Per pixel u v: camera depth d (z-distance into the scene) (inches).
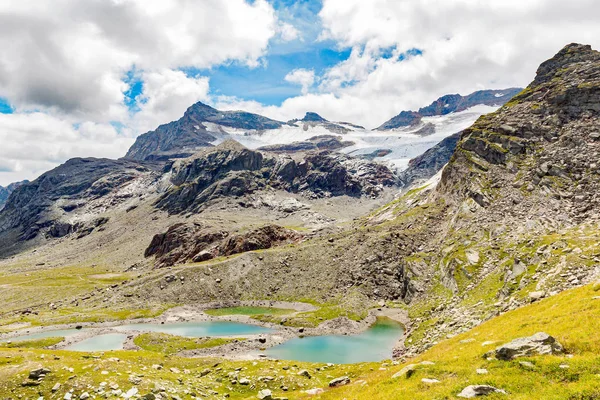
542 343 1151.0
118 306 6284.5
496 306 2709.2
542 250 3129.9
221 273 7027.6
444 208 7012.8
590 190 4370.1
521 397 901.8
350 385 1600.6
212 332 5002.5
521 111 6943.9
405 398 1062.4
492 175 6063.0
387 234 6648.6
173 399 1679.4
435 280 4968.0
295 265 7007.9
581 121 5743.1
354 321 4864.7
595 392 840.3
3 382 1770.4
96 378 1790.1
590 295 1541.6
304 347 4077.3
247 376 2295.8
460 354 1375.5
